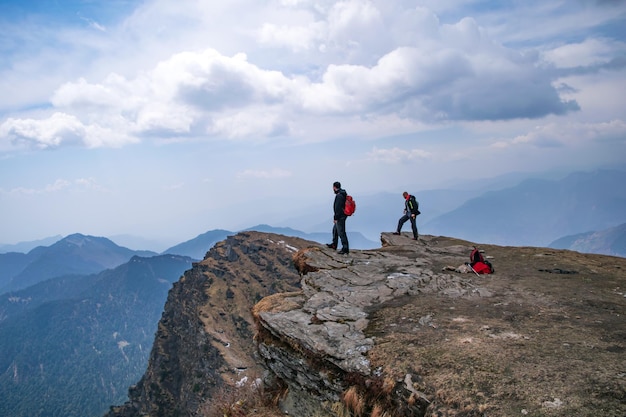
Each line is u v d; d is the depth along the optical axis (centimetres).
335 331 1195
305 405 1195
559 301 1284
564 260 1914
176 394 12412
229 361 10494
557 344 953
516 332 1044
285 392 1302
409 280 1594
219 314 13350
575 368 830
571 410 698
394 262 1928
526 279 1590
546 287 1454
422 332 1107
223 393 1420
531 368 849
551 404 722
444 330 1102
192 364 12050
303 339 1178
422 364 936
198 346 12138
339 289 1550
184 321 14438
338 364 1048
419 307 1310
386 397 905
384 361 987
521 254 2123
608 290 1392
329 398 1088
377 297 1453
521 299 1330
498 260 2019
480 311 1237
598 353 889
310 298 1486
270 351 1312
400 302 1390
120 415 13750
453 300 1373
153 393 12631
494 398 770
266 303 1504
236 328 12688
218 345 11369
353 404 969
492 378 834
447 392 820
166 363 13512
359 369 999
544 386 778
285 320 1312
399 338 1083
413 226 2697
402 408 862
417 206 2709
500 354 924
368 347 1073
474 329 1086
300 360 1175
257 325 1444
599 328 1038
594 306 1220
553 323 1092
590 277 1583
